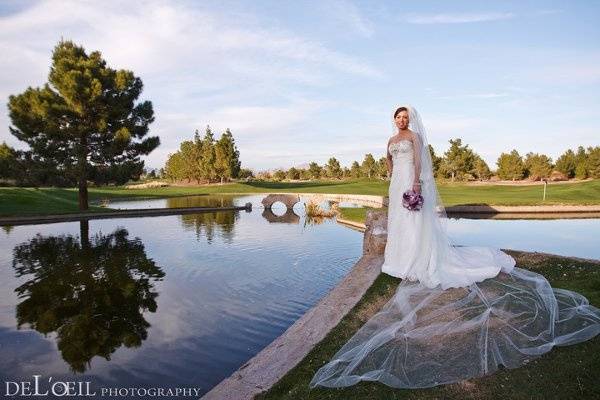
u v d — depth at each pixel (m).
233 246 17.62
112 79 30.23
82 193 30.30
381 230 8.37
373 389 3.87
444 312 4.86
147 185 89.44
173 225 24.73
